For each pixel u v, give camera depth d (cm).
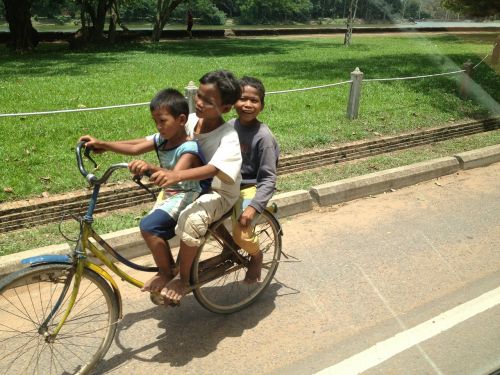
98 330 274
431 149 703
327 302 338
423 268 385
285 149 619
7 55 1866
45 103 895
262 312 326
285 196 479
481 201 528
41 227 427
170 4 2552
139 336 299
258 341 296
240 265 319
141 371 269
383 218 480
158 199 286
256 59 1609
